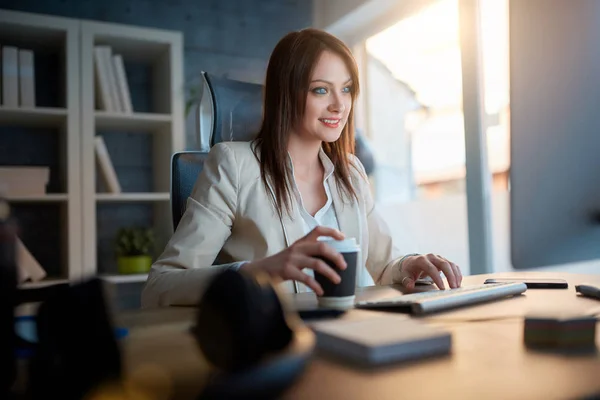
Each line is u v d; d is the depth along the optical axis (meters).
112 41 3.04
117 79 3.00
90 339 0.39
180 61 3.11
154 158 3.37
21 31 2.86
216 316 0.42
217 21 3.64
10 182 2.74
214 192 1.26
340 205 1.39
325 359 0.47
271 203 1.29
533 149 0.70
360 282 1.36
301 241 0.84
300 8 3.87
